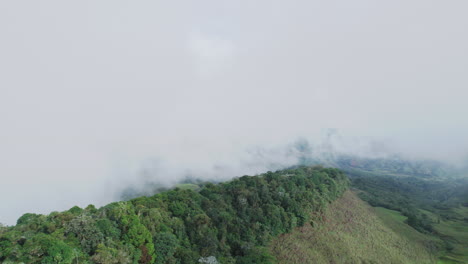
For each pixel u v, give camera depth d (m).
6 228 56.47
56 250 45.91
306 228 96.94
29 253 44.97
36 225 58.12
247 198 97.94
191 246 73.19
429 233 122.69
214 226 81.88
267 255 75.94
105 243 54.78
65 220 59.41
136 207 75.25
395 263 89.88
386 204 149.50
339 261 82.75
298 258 79.00
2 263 42.94
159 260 62.69
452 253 104.56
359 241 97.31
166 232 69.88
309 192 112.94
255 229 86.31
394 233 112.25
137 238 59.84
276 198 102.69
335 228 102.19
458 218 154.25
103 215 64.25
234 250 79.06
